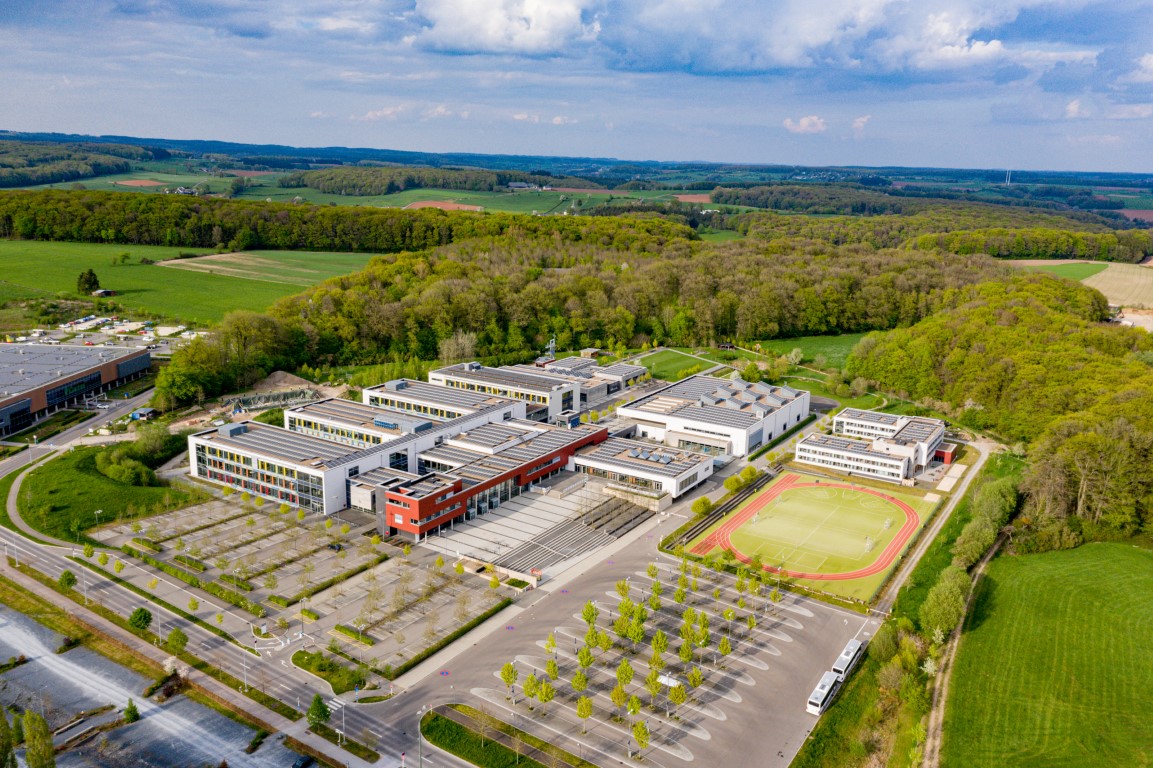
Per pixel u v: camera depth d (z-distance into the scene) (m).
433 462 184.50
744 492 181.88
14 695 106.62
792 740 101.31
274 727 101.69
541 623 126.56
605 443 199.50
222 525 159.25
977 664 118.56
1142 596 138.38
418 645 119.44
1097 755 100.19
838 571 145.25
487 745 98.81
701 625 116.00
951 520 168.00
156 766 94.44
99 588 133.75
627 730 102.56
